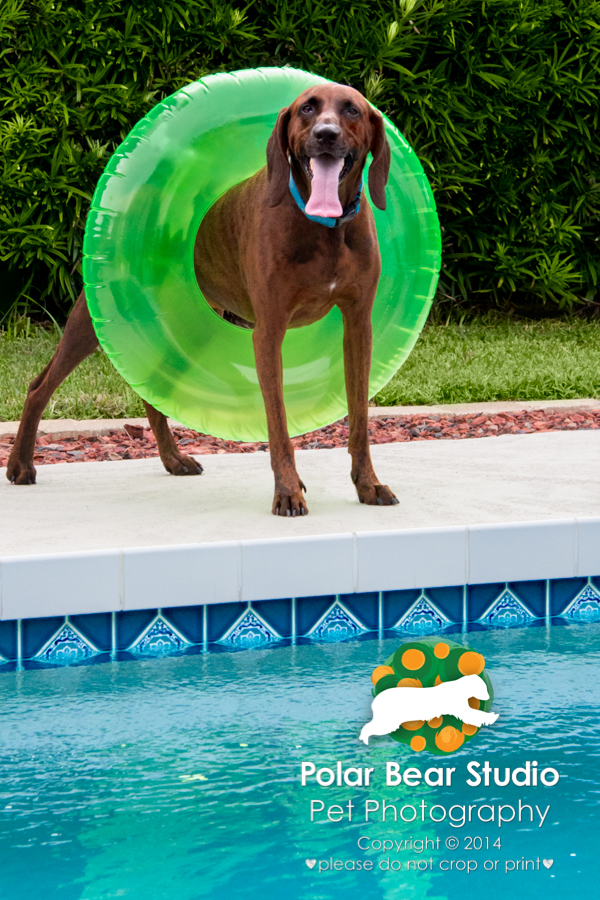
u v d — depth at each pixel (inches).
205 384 143.9
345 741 76.0
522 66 322.0
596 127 340.5
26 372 242.2
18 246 285.7
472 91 316.5
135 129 134.3
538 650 98.7
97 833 61.9
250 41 302.8
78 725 79.1
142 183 133.6
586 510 115.6
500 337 312.5
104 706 83.4
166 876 57.2
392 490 131.7
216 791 67.6
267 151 119.6
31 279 298.4
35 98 280.7
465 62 320.5
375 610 105.4
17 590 93.6
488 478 139.7
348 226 121.3
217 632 101.1
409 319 147.6
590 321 353.1
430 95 309.3
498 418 217.5
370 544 103.3
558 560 109.4
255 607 101.9
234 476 149.8
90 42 281.7
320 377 150.2
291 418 149.9
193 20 290.8
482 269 343.6
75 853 59.6
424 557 105.0
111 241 131.6
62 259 298.5
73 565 94.9
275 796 66.9
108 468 158.6
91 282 130.6
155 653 98.7
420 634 105.4
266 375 122.8
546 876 57.6
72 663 95.4
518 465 150.6
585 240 355.3
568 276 333.4
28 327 286.4
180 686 88.6
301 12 304.2
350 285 123.8
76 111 281.7
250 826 63.1
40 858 59.1
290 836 61.7
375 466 151.9
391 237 146.2
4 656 94.7
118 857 59.1
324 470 153.6
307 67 305.3
